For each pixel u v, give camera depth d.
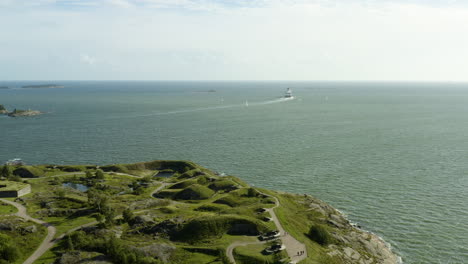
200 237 91.50
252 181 152.00
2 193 123.50
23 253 81.94
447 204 123.19
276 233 93.81
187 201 126.31
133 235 92.88
